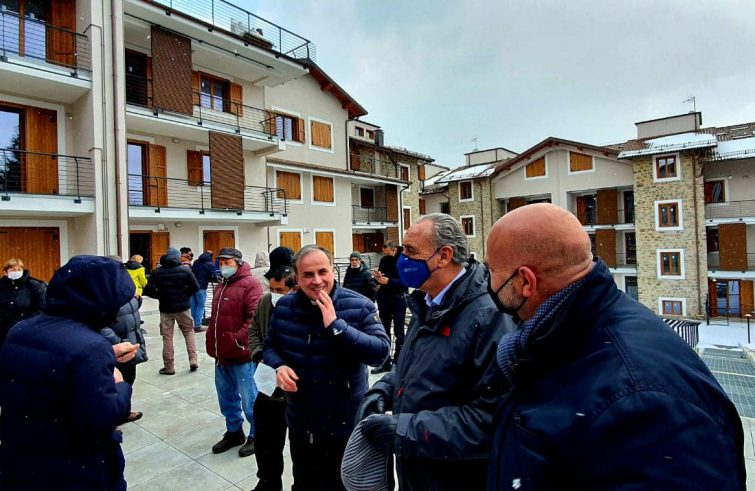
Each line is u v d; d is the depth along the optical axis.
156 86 12.12
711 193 23.80
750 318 22.33
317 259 2.20
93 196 10.18
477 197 31.42
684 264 22.77
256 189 16.27
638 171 24.05
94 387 1.54
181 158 13.92
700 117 25.67
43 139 10.53
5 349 1.60
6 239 10.11
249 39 14.29
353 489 1.53
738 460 0.74
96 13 10.34
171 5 12.56
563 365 0.94
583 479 0.82
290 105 19.19
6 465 1.55
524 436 0.93
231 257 3.43
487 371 1.31
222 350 3.40
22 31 9.91
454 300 1.50
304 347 2.31
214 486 2.93
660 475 0.70
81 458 1.57
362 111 22.52
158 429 3.87
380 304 6.36
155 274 5.52
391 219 25.67
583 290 0.94
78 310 1.63
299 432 2.32
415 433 1.32
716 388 0.79
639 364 0.80
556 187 27.84
